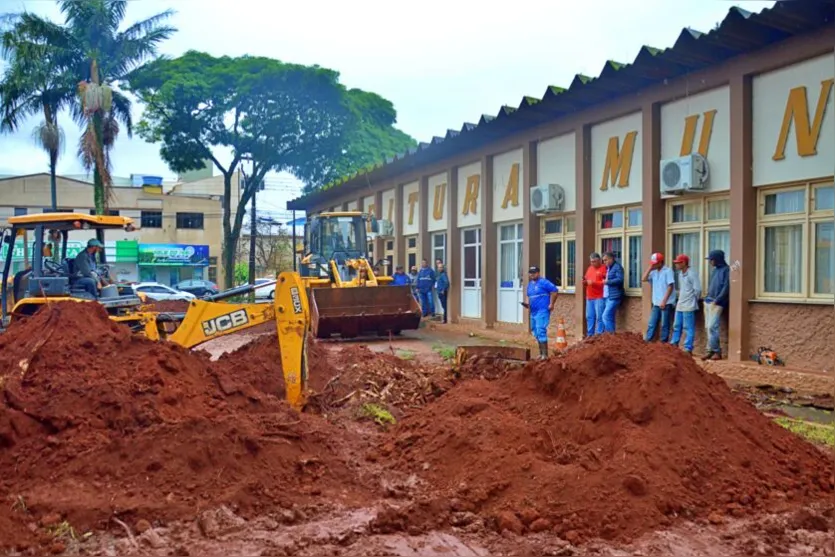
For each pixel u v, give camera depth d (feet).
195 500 17.71
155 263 152.76
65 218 35.04
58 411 20.12
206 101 106.93
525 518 16.75
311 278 58.70
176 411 20.93
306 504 18.12
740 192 36.76
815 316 33.96
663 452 18.35
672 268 42.09
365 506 18.19
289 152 112.57
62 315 23.77
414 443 22.16
